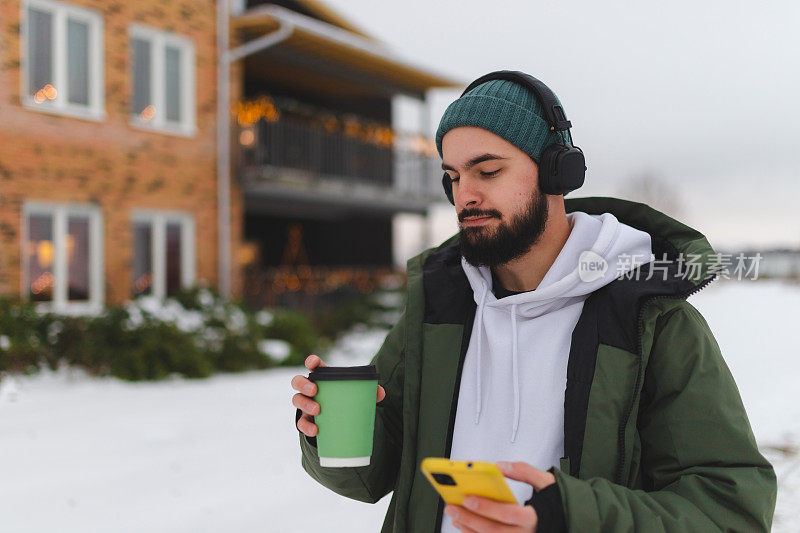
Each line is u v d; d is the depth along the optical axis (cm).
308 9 1617
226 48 1277
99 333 926
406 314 145
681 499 108
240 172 1302
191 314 1069
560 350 125
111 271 1109
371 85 1684
